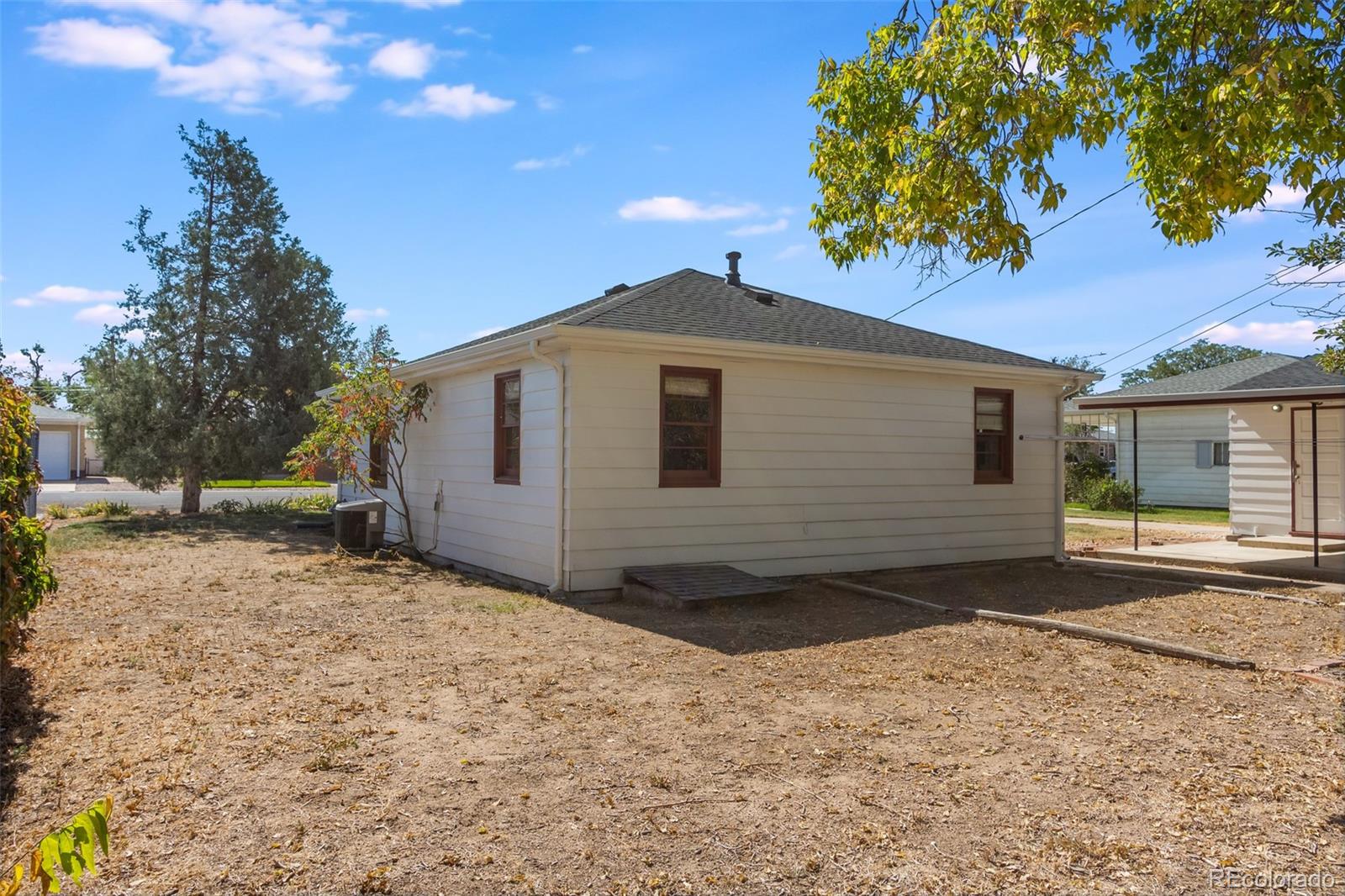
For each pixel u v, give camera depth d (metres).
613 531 9.57
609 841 3.52
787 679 6.12
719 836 3.57
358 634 7.55
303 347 21.12
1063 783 4.21
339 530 13.86
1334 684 6.10
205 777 4.13
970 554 12.53
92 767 4.25
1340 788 4.16
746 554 10.48
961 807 3.90
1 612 4.81
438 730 4.88
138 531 17.00
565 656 6.74
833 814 3.81
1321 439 14.02
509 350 10.19
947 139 6.31
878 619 8.48
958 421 12.47
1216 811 3.87
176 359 20.38
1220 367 18.53
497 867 3.29
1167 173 6.45
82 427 36.09
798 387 10.91
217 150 21.11
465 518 12.04
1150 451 25.27
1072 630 7.75
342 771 4.23
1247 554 13.30
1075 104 6.18
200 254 20.69
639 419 9.73
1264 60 5.05
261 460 20.47
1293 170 5.60
